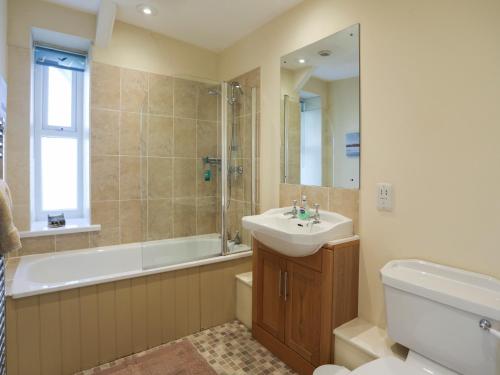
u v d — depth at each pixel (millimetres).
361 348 1519
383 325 1701
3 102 1627
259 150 2635
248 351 2031
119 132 2672
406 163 1587
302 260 1782
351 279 1765
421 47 1512
